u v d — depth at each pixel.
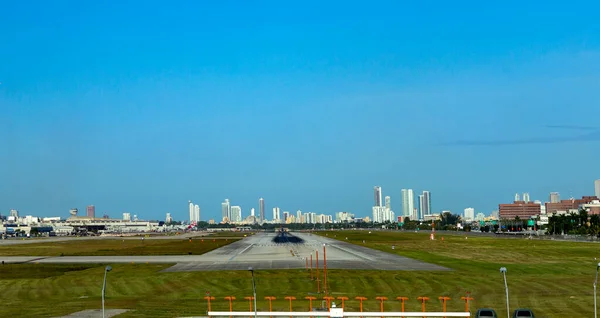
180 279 133.75
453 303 100.56
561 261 169.62
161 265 167.50
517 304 98.69
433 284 122.19
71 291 120.31
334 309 80.69
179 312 93.38
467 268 150.75
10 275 147.38
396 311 93.56
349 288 118.62
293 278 132.75
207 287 122.56
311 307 93.88
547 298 104.19
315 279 130.62
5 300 109.31
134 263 176.12
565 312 90.56
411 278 130.62
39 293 118.12
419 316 86.62
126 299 108.88
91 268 163.50
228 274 140.38
